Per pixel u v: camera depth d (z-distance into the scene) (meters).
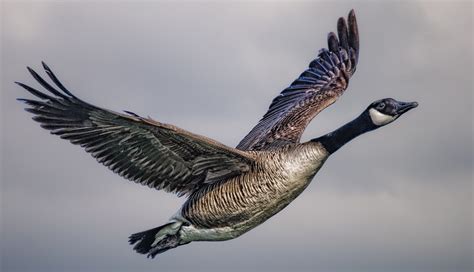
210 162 12.91
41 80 11.45
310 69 16.27
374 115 13.46
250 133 15.15
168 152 12.63
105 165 12.38
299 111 15.30
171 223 13.39
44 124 11.89
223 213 13.07
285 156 13.09
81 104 11.53
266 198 13.02
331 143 13.34
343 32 16.48
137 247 13.60
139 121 11.65
